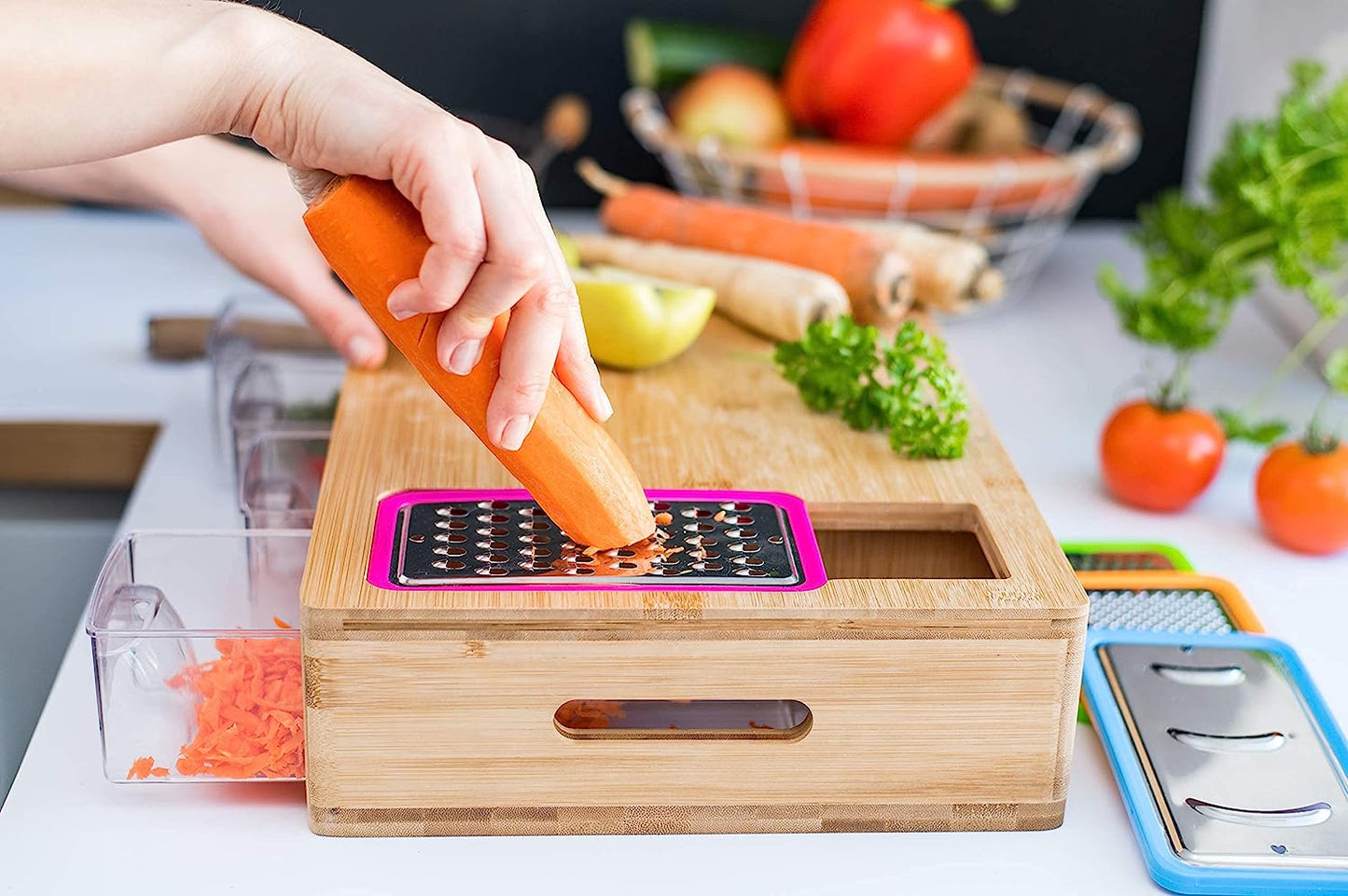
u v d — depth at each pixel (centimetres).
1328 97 112
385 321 65
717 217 119
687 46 144
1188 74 162
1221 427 108
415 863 71
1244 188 107
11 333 131
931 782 73
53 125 62
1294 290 134
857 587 71
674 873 71
